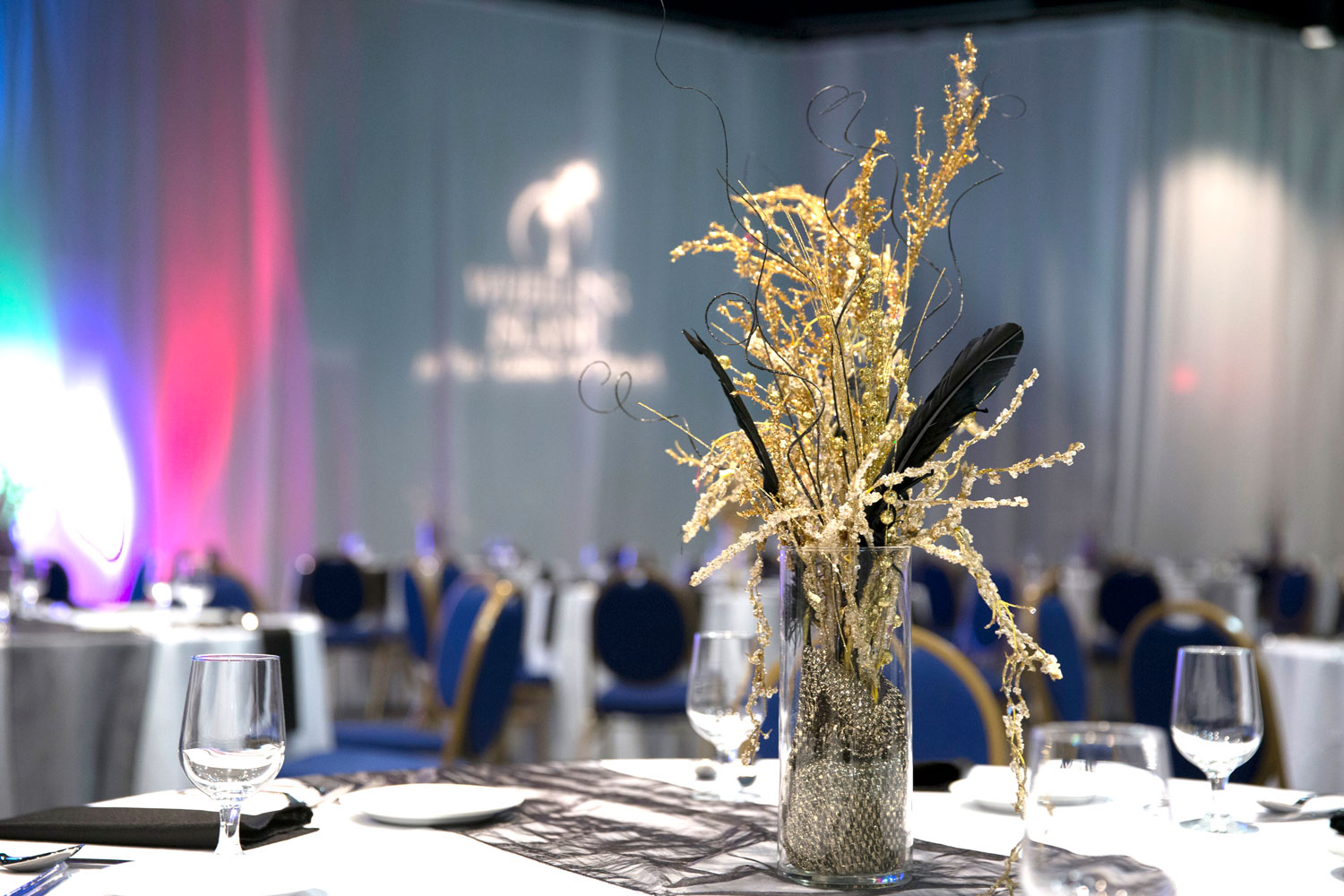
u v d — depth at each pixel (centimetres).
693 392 890
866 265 122
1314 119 913
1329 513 912
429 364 831
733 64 902
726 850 124
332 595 682
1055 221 863
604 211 875
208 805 135
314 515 796
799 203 130
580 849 124
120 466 740
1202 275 877
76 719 321
